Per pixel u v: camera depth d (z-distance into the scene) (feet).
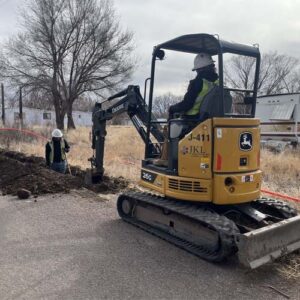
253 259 16.12
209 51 22.41
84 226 22.39
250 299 14.67
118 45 118.21
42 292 14.79
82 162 44.55
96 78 118.32
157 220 21.44
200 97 19.34
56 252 18.52
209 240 18.10
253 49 19.47
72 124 117.70
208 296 14.80
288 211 19.65
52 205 26.63
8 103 140.26
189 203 19.93
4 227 21.95
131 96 25.61
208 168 18.33
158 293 14.93
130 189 30.91
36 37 110.42
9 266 16.90
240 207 19.63
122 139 74.33
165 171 20.54
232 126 18.28
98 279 15.90
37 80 112.16
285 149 57.00
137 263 17.51
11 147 56.95
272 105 63.77
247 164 18.86
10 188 30.78
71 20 113.09
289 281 16.07
